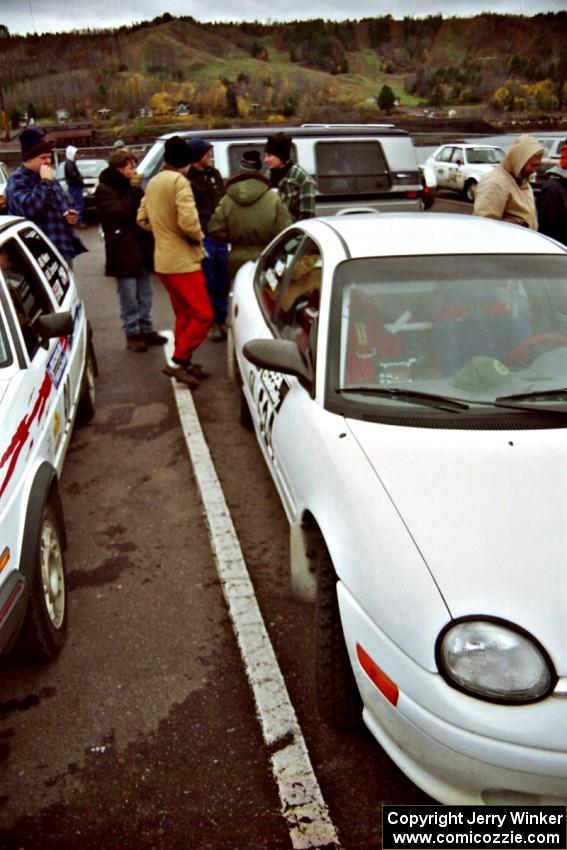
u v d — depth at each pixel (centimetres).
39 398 338
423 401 274
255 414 415
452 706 192
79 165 1908
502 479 241
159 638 315
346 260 323
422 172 1134
